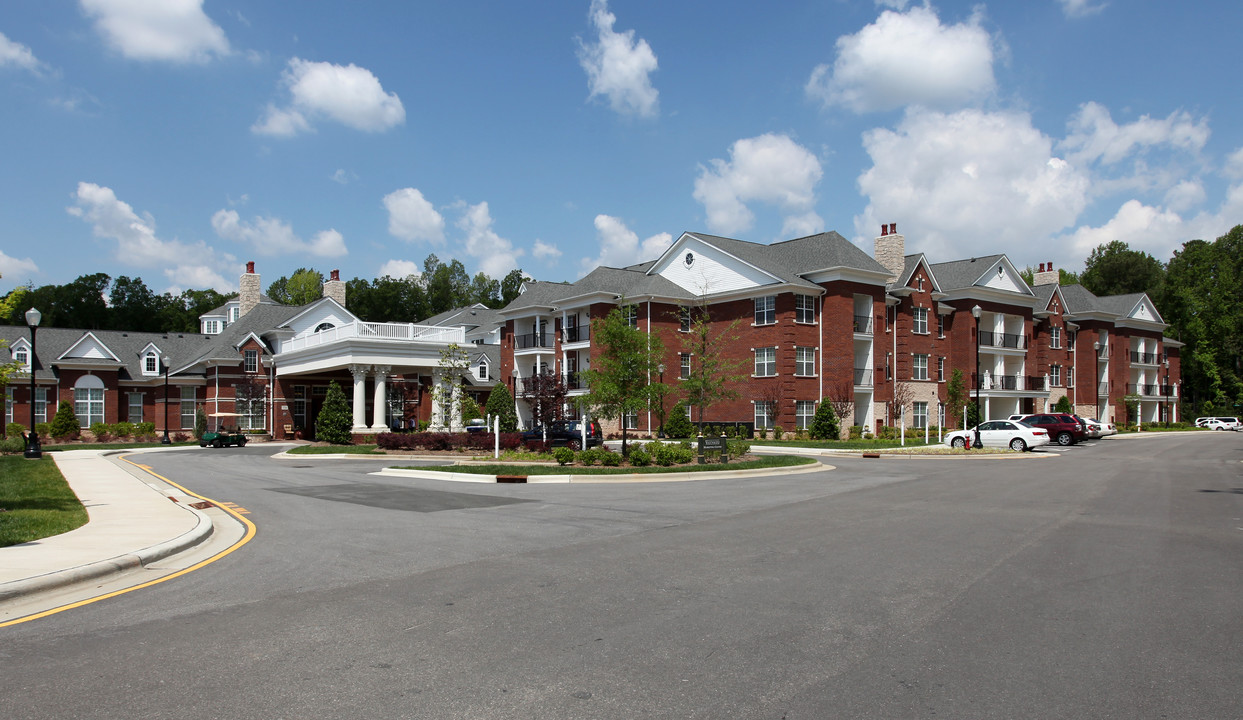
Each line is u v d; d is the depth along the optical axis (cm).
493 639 650
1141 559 988
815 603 768
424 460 3033
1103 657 607
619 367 2664
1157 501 1628
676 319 4809
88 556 948
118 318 9950
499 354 6438
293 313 5700
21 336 5425
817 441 3972
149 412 5706
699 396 3456
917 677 562
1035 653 616
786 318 4400
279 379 5250
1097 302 7031
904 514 1419
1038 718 490
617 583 853
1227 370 9044
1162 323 7431
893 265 4978
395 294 10869
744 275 4612
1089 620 709
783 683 550
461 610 742
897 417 4806
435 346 4334
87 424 5388
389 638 653
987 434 3734
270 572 923
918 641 646
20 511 1373
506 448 3291
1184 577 885
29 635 663
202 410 5519
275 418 5216
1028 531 1215
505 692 530
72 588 840
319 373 5316
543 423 3366
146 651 619
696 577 882
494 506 1559
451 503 1616
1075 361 6719
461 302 12475
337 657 604
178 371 5600
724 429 4453
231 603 773
